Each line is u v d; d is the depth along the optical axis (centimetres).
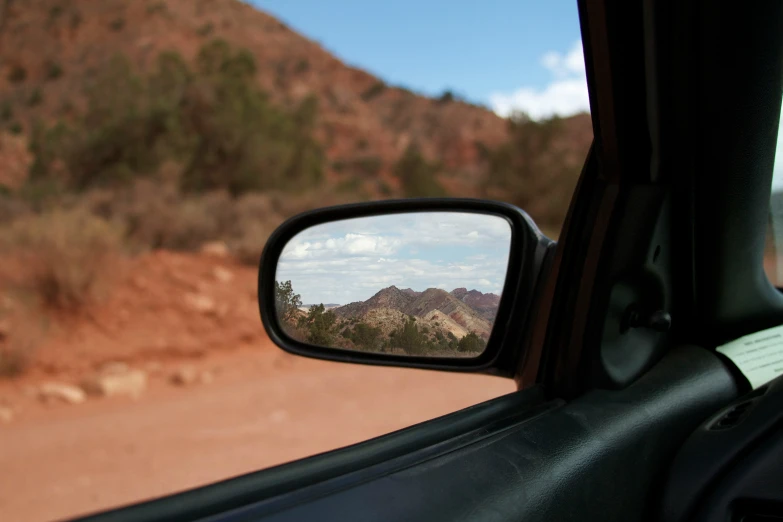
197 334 1042
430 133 7362
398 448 118
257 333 1080
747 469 136
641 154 146
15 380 826
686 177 150
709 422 152
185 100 2361
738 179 151
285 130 2548
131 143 2205
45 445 582
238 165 2292
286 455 556
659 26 132
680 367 165
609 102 137
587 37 132
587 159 152
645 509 139
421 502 103
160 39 8906
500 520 106
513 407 141
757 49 137
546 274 168
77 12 9175
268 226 1697
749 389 168
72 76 8138
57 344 930
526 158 2512
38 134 2922
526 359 161
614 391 151
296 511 94
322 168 2730
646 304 162
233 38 9138
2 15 9006
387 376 822
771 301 179
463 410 135
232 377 862
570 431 132
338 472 108
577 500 121
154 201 1717
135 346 970
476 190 2630
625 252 147
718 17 132
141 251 1376
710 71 138
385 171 5969
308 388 776
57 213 1230
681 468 143
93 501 460
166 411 706
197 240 1622
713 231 157
